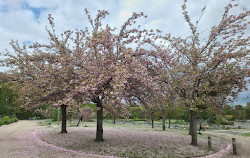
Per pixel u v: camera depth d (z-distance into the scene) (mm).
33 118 50062
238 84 9781
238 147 10648
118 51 10438
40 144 10555
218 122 34156
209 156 8242
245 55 9289
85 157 7637
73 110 25438
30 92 11531
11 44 13047
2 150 8891
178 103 11508
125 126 26328
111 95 7926
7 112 42594
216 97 10523
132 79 9500
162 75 10531
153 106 11180
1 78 13039
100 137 11617
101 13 11266
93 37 8789
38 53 12711
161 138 13188
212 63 9898
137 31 10289
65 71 9805
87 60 9680
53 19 12992
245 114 42219
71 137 13188
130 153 8398
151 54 10422
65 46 13016
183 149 9438
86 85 7605
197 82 10562
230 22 9828
